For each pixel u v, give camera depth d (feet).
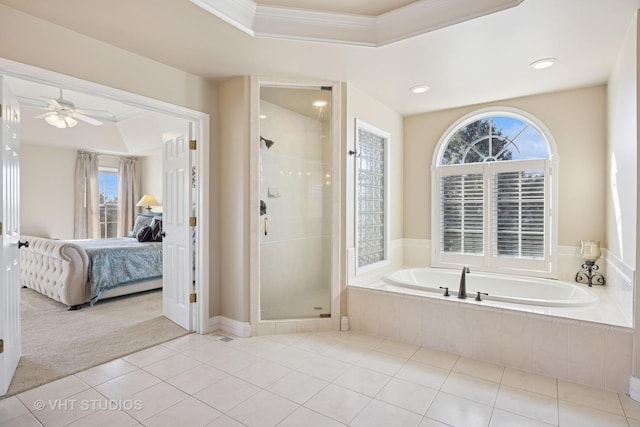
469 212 13.85
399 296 10.41
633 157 7.55
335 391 7.59
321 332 11.14
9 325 7.78
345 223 11.30
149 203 22.52
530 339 8.59
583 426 6.43
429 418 6.64
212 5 7.11
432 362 9.06
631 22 7.47
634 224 7.52
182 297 11.49
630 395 7.41
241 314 10.83
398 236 14.90
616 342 7.64
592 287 11.00
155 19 7.43
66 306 13.96
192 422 6.50
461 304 9.46
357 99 11.85
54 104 13.82
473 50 8.86
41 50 7.39
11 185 7.95
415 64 9.73
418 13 7.95
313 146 11.29
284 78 10.77
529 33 7.97
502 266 13.17
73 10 7.06
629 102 7.90
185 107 10.31
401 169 15.12
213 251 11.20
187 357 9.27
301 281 11.38
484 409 6.96
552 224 12.25
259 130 10.77
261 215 11.10
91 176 23.04
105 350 9.69
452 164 14.34
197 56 9.27
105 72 8.48
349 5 8.01
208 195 10.98
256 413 6.78
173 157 11.92
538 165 12.47
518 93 12.20
